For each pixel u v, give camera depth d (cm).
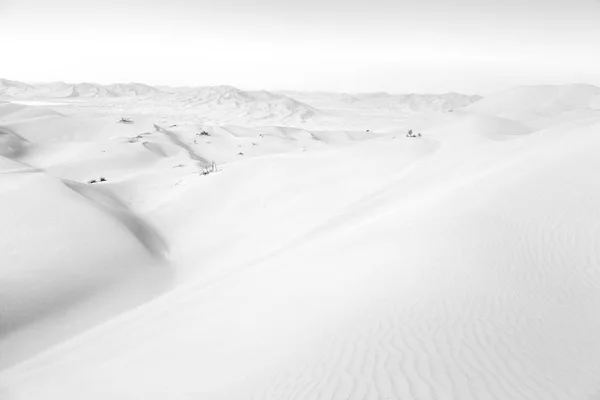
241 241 2695
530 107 13500
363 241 1502
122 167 5778
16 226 2347
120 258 2322
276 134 9512
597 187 1487
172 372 841
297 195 3300
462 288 900
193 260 2586
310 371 641
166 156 6531
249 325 986
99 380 952
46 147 6975
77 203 2747
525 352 640
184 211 3422
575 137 2517
